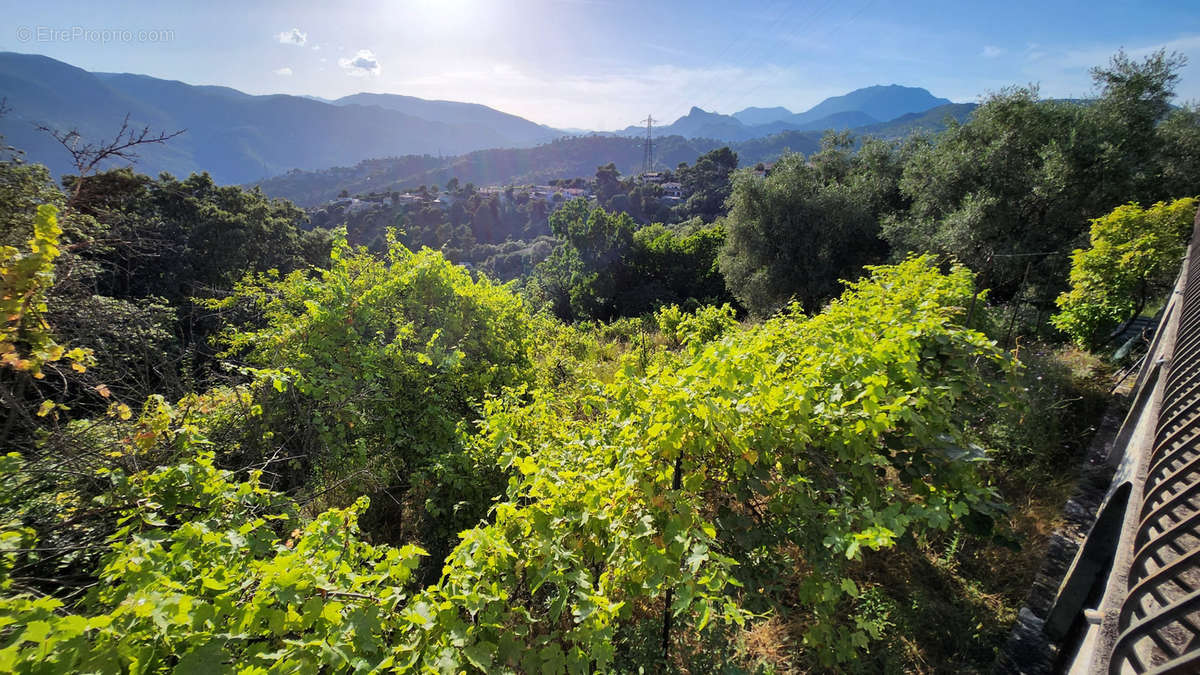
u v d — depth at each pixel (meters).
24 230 3.24
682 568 1.90
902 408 2.33
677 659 2.42
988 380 3.51
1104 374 6.29
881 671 2.66
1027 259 10.71
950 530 3.63
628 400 2.71
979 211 11.02
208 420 3.29
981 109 12.79
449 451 4.17
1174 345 2.94
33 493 2.13
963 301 5.10
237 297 5.71
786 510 2.40
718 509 2.54
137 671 1.18
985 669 2.68
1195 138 11.00
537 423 3.68
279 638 1.50
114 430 2.56
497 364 5.36
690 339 3.78
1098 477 4.18
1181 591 1.63
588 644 1.73
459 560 1.79
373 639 1.44
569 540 2.12
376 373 4.08
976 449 2.67
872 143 18.06
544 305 10.01
